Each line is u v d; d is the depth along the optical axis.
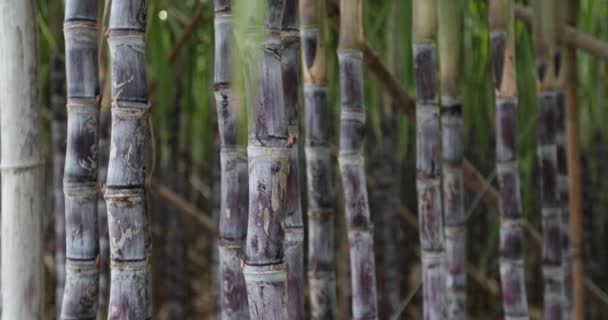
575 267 2.25
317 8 1.60
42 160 1.51
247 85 1.17
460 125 1.74
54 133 2.36
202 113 3.13
